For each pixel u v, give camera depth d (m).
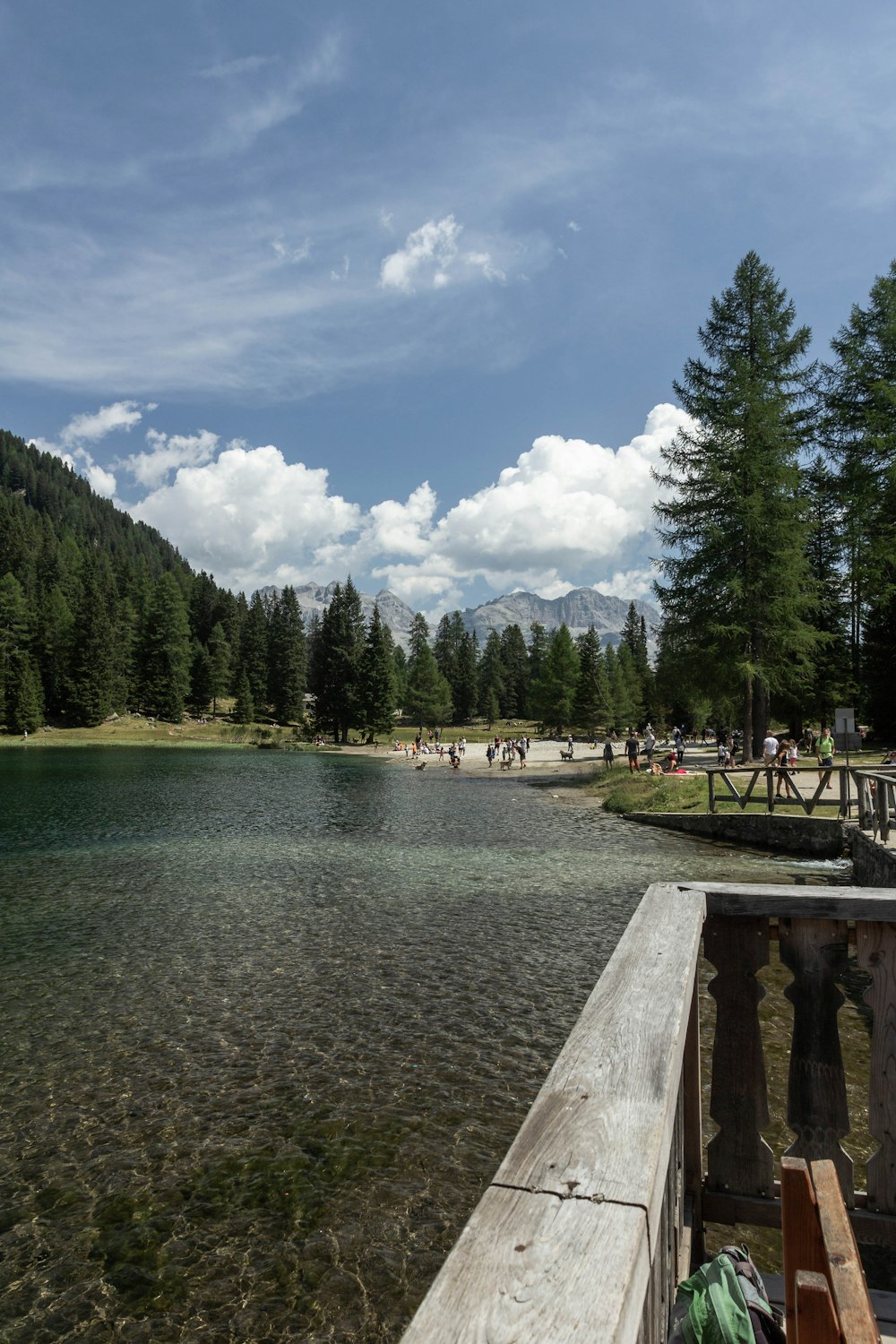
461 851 22.91
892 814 18.38
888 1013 2.94
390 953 12.84
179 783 49.03
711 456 39.81
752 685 38.94
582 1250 1.12
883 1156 2.94
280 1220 6.20
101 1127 7.58
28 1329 5.19
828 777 22.44
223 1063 8.89
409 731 127.06
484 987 11.21
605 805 34.25
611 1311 0.99
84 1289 5.53
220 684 132.62
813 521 40.91
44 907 16.25
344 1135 7.37
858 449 42.28
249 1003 10.71
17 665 110.00
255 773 58.44
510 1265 1.09
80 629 113.25
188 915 15.51
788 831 22.03
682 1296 2.30
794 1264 1.68
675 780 35.38
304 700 141.12
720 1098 3.10
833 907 2.95
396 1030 9.73
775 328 42.38
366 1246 5.90
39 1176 6.82
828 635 38.81
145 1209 6.37
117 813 33.25
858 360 42.19
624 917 15.08
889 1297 2.67
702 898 3.04
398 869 20.14
